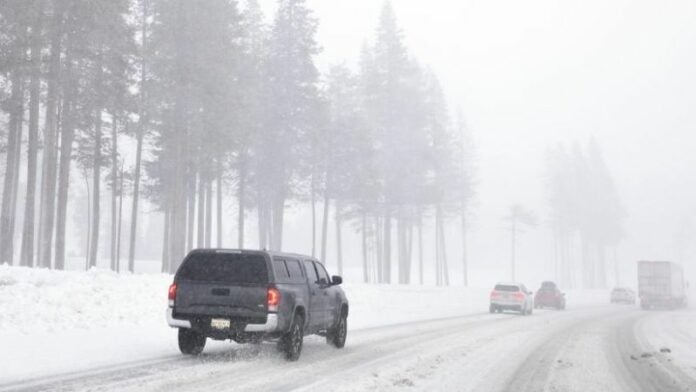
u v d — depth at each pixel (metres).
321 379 14.77
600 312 62.16
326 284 20.92
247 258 17.50
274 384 13.79
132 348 18.81
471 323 38.12
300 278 19.06
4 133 49.09
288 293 17.73
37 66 37.72
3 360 15.30
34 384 12.81
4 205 40.66
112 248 60.50
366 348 22.23
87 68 42.94
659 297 78.00
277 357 18.44
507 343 26.23
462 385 14.92
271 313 16.91
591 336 31.78
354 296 49.50
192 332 17.91
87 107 43.75
